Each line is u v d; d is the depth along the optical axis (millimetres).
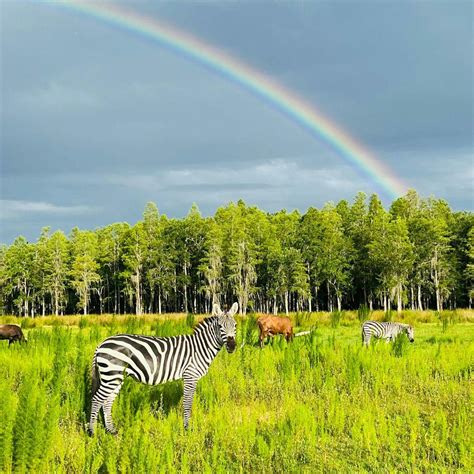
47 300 90000
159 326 17359
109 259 78438
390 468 7227
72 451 7293
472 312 30031
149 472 6422
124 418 8578
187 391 8969
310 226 68500
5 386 7254
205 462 7160
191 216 74188
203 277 74250
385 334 18094
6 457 6566
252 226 70938
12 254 79750
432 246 63562
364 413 8914
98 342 16266
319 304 82062
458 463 7484
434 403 10375
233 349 9352
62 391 10000
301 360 13312
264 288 71812
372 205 73875
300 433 8359
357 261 67375
